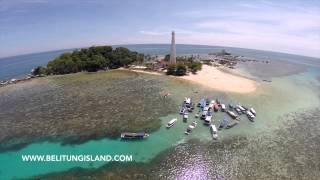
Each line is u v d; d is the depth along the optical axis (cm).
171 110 8256
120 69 14775
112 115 7781
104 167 5150
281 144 6181
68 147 5962
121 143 6144
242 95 10275
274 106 9175
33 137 6444
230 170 5078
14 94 10094
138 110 8206
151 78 12544
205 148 5912
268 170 5100
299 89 12394
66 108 8375
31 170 5050
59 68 13825
